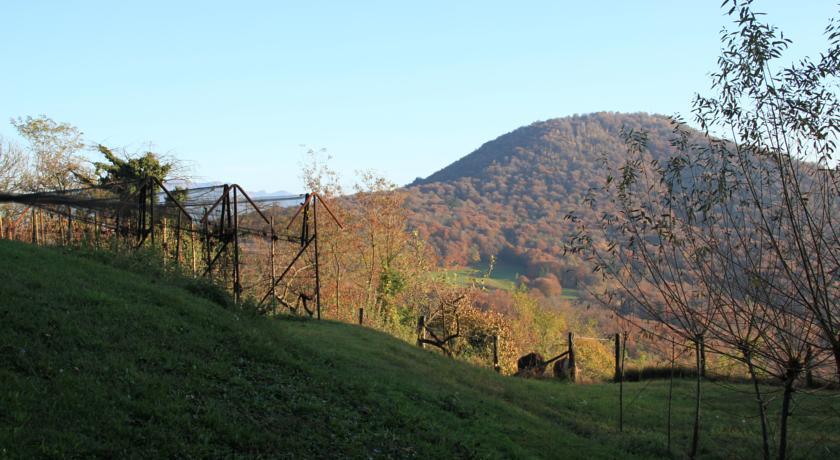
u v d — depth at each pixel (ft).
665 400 52.26
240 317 41.14
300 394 29.43
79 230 63.82
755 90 26.55
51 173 95.09
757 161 27.30
